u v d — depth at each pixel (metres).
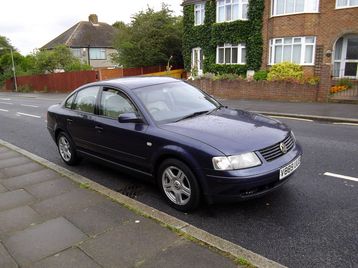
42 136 9.95
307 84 14.97
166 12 35.47
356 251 3.36
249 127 4.45
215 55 26.61
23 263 3.28
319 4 20.00
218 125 4.49
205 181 4.00
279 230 3.82
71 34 51.03
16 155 7.25
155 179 4.74
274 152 4.13
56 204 4.56
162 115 4.86
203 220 4.16
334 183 5.09
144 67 35.66
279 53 21.84
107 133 5.27
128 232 3.71
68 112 6.31
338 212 4.17
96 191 4.89
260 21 23.08
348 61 20.16
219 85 18.42
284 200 4.55
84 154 6.09
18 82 45.72
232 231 3.87
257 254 3.23
